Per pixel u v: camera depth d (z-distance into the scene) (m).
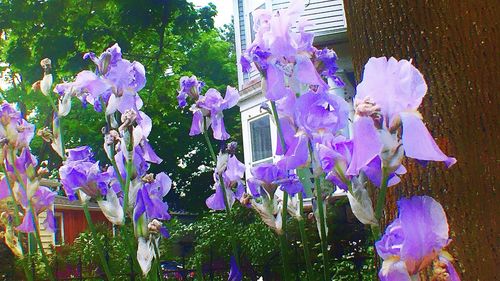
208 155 17.23
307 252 0.92
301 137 0.81
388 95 0.59
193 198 17.58
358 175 0.67
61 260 5.77
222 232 4.94
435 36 1.73
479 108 1.66
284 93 0.86
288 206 0.95
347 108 0.81
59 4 7.88
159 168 17.00
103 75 1.07
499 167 1.62
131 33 8.59
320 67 0.94
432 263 0.56
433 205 0.55
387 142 0.59
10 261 4.41
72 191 0.99
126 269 5.02
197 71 18.11
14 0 7.76
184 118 16.39
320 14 7.45
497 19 1.73
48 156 11.70
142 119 1.08
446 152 1.64
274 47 0.86
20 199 1.09
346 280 3.85
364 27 1.88
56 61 8.14
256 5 8.75
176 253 5.57
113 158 1.03
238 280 1.10
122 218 0.96
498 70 1.69
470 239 1.58
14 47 8.15
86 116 13.34
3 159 1.07
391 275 0.55
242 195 1.11
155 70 9.88
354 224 4.35
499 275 1.55
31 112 11.59
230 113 16.38
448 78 1.69
